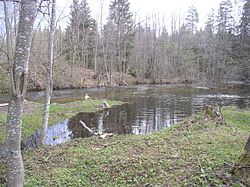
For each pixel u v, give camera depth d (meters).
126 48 57.94
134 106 26.47
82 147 11.10
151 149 9.89
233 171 6.19
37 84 38.66
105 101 27.70
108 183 6.96
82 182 7.06
